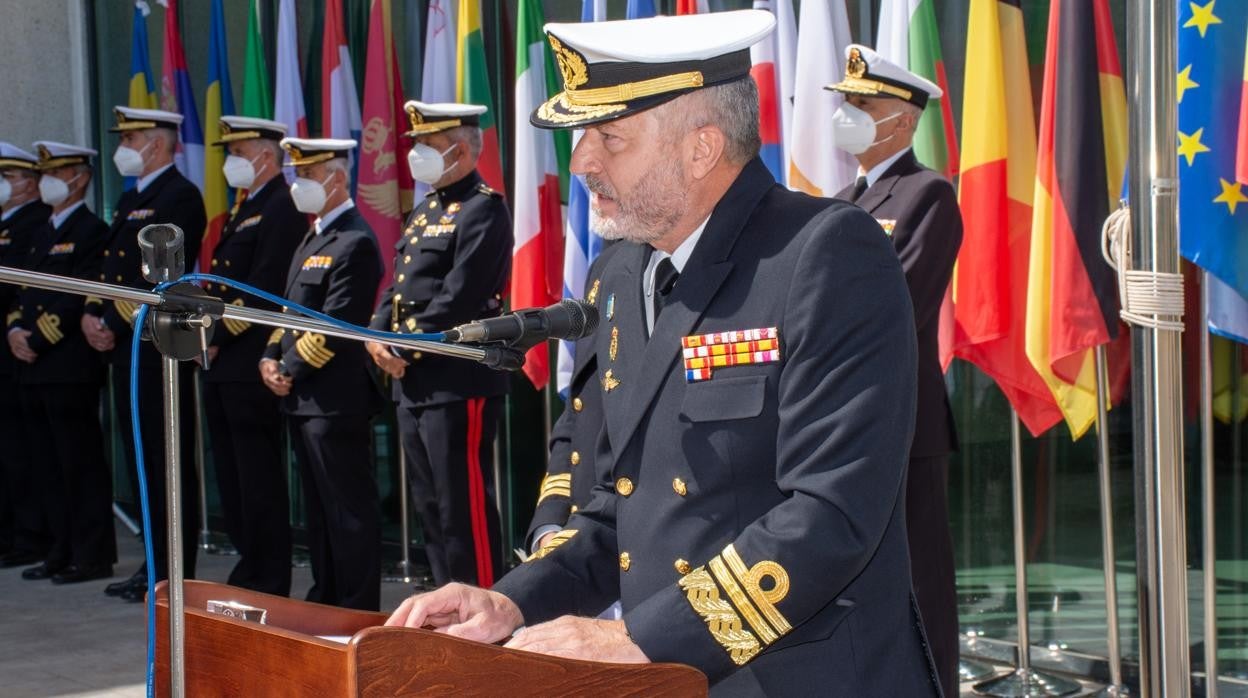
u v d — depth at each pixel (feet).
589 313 6.95
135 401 6.21
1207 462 14.32
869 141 14.49
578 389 8.42
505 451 22.71
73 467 23.88
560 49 6.53
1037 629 17.02
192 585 6.50
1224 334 14.02
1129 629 16.14
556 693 5.34
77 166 24.36
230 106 25.93
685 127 6.46
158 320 6.05
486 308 17.99
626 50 6.38
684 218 6.71
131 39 30.30
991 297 15.21
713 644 5.82
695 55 6.41
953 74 17.26
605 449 7.46
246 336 20.52
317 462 19.24
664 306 6.71
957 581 17.74
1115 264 10.31
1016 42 15.74
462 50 20.88
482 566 18.08
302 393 19.17
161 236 6.13
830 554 5.75
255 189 21.13
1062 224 14.48
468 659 5.11
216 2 25.91
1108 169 14.99
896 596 6.53
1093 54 14.52
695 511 6.40
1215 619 14.33
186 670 5.95
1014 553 17.17
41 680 17.63
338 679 5.07
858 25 18.17
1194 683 15.30
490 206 18.03
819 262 6.23
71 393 23.66
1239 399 15.05
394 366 18.12
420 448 18.43
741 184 6.66
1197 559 15.35
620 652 5.80
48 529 26.23
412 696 5.01
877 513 5.86
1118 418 16.12
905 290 6.33
